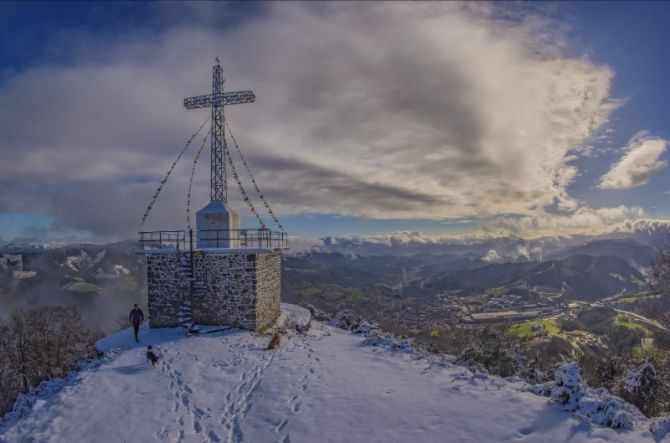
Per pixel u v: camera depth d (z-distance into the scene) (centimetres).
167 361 1698
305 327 2394
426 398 1212
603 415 972
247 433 1105
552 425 973
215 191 2503
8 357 2842
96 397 1370
